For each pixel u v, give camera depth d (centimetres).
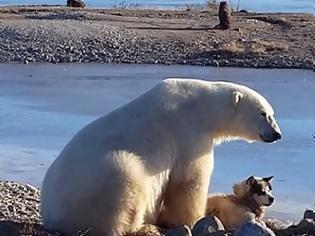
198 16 4541
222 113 852
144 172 789
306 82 2559
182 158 825
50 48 3306
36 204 1030
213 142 862
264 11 5616
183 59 3167
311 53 3195
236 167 1327
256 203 888
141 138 805
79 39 3450
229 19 3859
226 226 866
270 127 862
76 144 795
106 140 793
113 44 3391
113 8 5338
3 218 905
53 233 768
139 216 781
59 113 1908
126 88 2406
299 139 1559
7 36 3475
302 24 4053
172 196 830
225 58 3141
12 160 1385
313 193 1166
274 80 2617
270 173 1290
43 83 2506
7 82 2530
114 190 762
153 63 3114
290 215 1038
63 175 779
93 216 762
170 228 837
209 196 898
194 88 852
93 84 2488
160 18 4378
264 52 3192
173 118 827
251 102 863
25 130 1675
